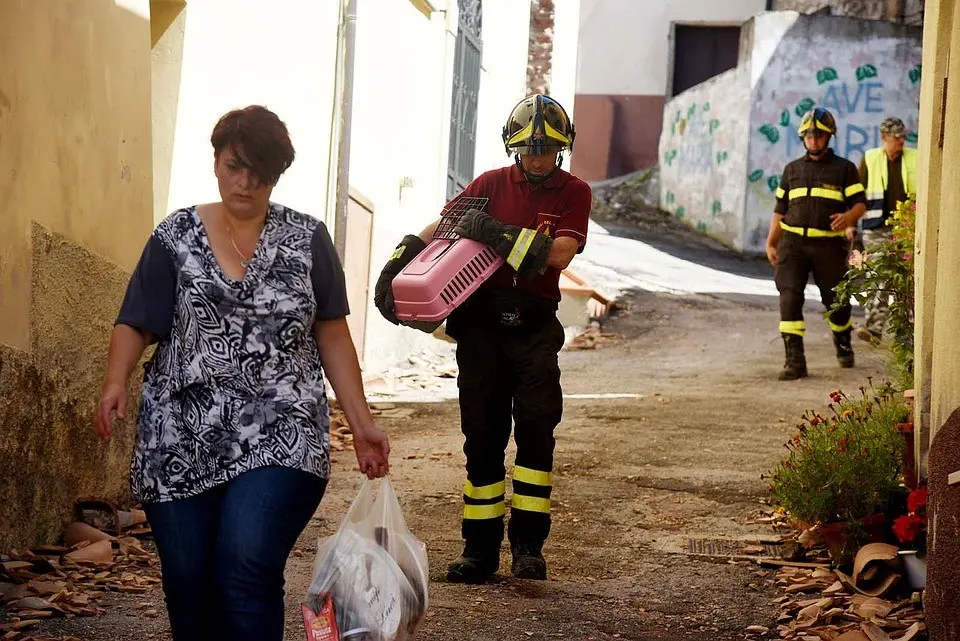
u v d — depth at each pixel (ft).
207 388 13.37
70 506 23.22
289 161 13.65
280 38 37.78
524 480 21.35
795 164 44.42
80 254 23.48
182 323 13.46
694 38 114.73
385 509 14.78
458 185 57.88
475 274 19.92
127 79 25.89
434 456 32.19
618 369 49.06
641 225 98.32
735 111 90.58
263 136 13.34
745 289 72.13
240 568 12.75
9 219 20.61
